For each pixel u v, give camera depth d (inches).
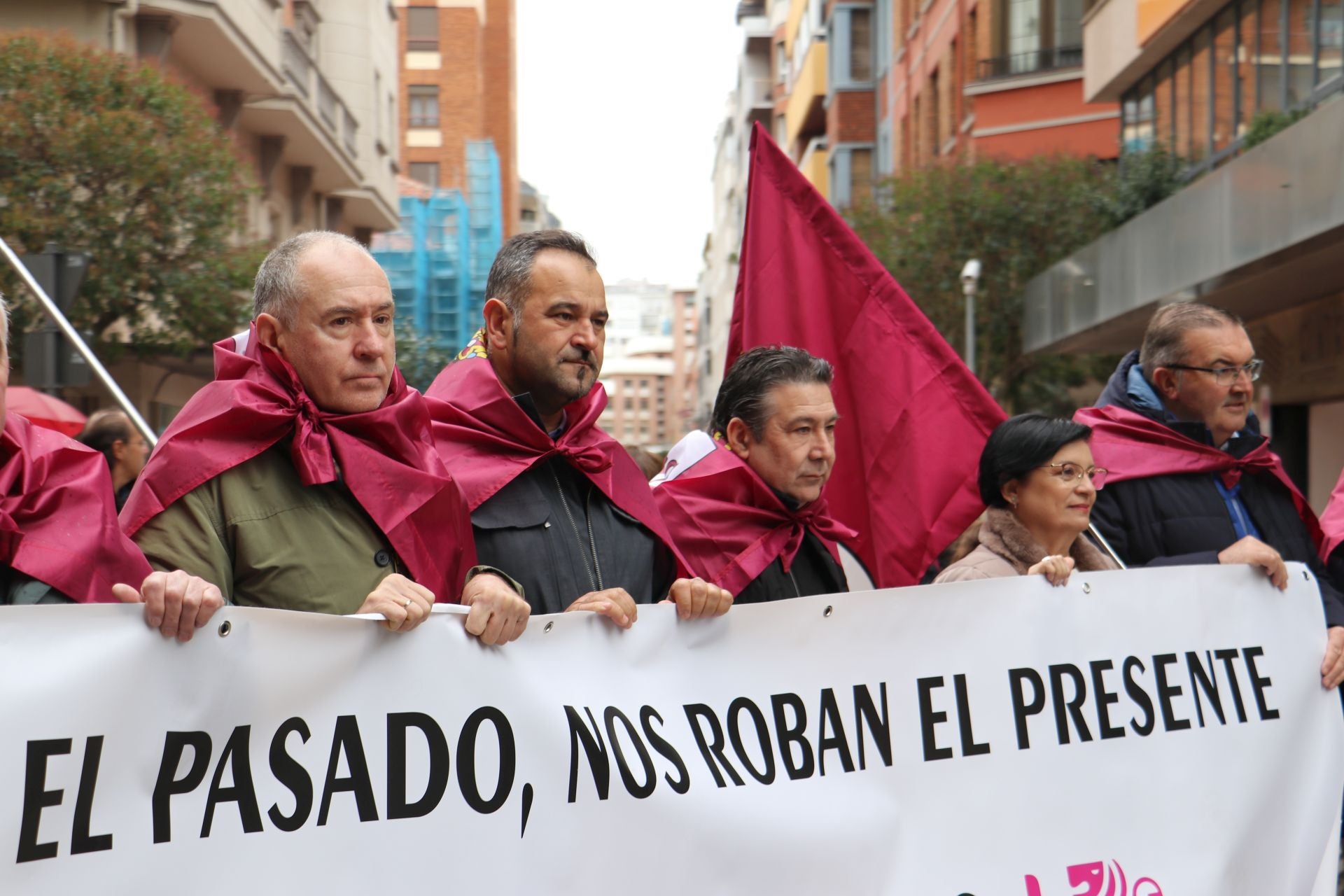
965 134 1018.7
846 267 165.6
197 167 626.8
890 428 163.2
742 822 109.5
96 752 83.5
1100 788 127.6
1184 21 658.8
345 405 109.3
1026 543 141.0
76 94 606.9
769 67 2554.1
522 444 124.8
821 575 143.4
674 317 7145.7
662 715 108.0
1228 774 134.5
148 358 679.1
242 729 88.8
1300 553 162.9
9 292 547.2
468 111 2135.8
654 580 133.6
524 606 100.3
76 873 82.5
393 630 95.3
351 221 1223.5
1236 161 499.2
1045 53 931.3
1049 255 824.3
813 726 115.0
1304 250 460.8
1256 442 165.5
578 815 102.3
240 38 778.2
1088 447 142.4
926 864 118.6
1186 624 134.8
